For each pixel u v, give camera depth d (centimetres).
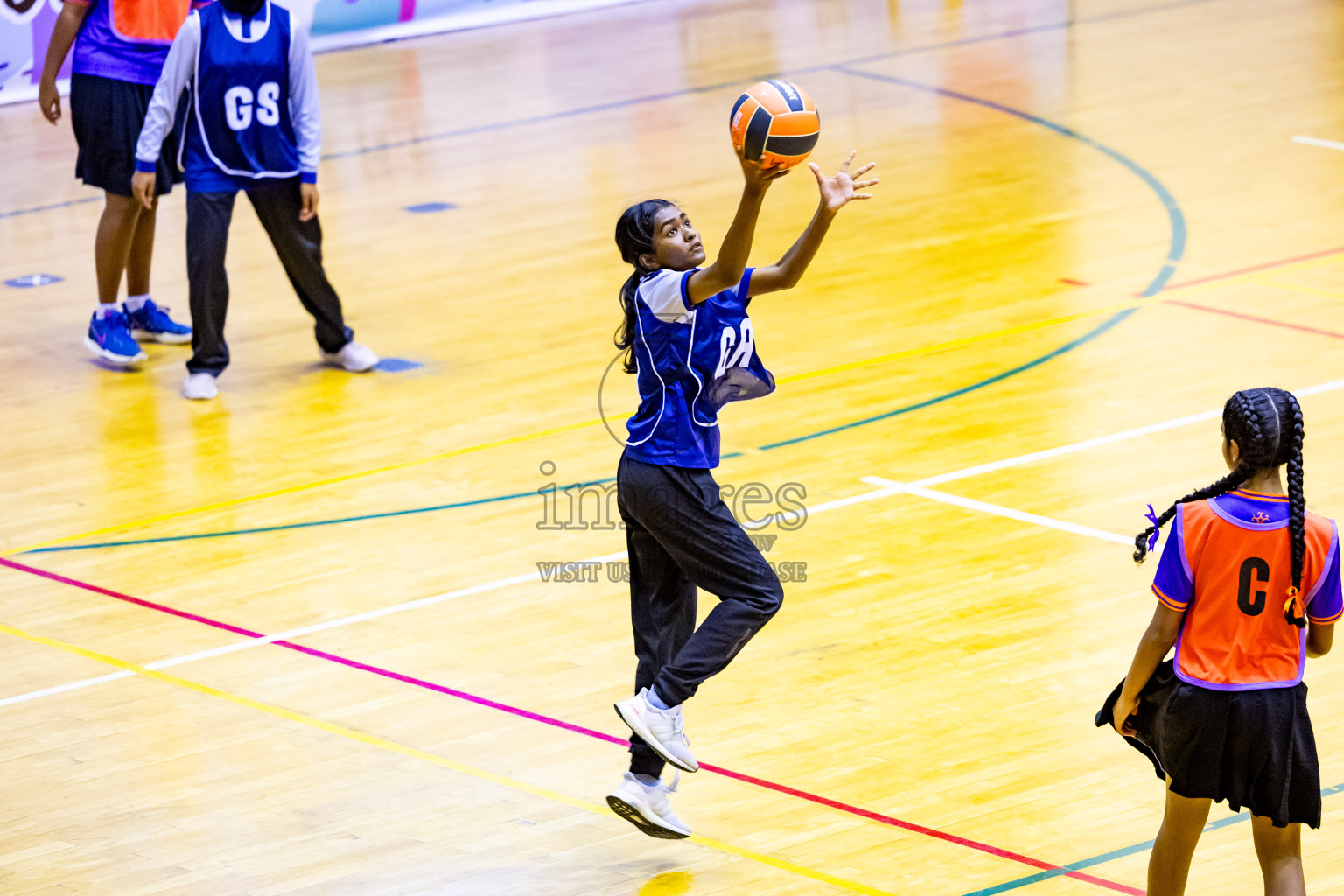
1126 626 1950
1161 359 2869
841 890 1459
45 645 2002
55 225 3944
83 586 2164
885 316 3164
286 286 3491
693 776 1666
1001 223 3738
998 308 3181
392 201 4103
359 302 3372
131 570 2209
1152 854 1351
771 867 1499
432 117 4947
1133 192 3944
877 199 3969
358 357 2972
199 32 2706
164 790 1664
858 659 1902
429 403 2812
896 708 1789
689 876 1489
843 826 1566
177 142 2961
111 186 2922
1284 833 1291
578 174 4278
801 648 1933
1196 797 1286
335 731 1778
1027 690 1812
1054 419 2617
